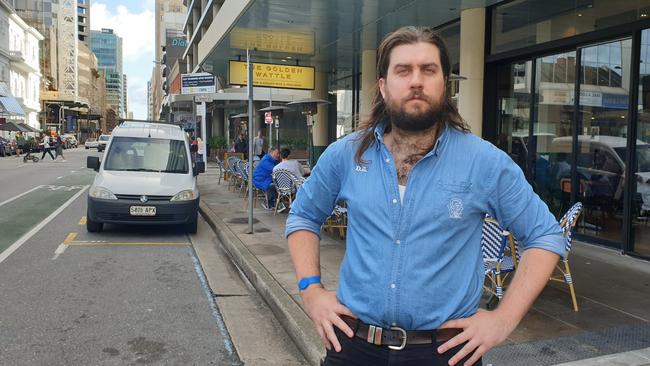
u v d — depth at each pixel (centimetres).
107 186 907
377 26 1181
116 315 522
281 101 3725
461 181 180
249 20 1145
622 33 700
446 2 930
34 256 762
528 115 905
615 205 728
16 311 527
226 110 4209
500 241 476
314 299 197
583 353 394
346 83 1928
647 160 671
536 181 888
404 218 180
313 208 212
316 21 1141
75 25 12606
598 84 752
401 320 180
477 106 973
